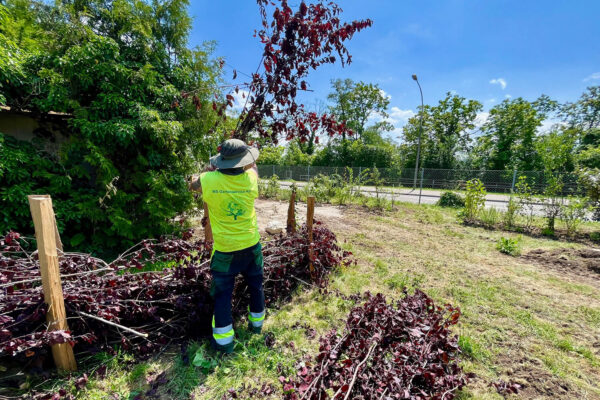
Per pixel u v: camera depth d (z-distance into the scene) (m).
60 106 4.37
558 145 7.87
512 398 2.05
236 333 2.62
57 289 1.89
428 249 5.59
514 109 28.66
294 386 1.88
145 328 2.45
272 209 9.57
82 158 4.78
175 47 5.86
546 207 7.58
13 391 1.82
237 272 2.34
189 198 5.57
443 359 1.99
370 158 31.19
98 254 4.71
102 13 5.14
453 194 11.58
